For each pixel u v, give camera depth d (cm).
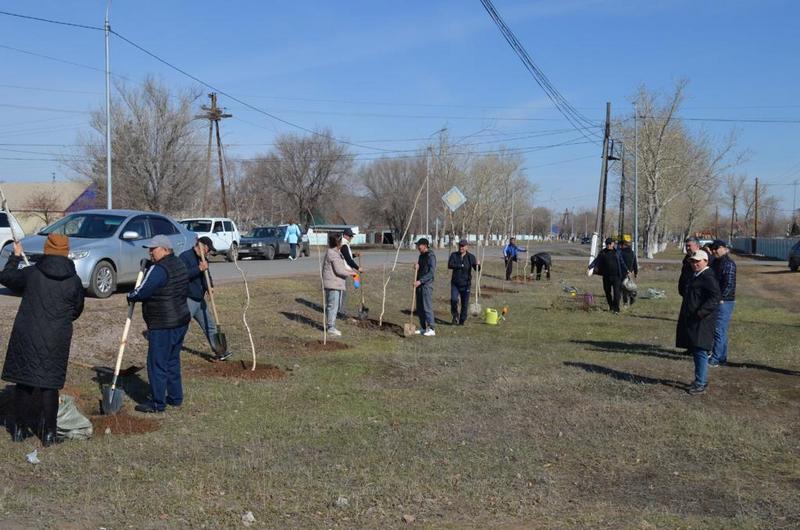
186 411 786
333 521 512
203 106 4425
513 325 1630
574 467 657
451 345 1311
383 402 866
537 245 9762
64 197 5909
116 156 4031
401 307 1894
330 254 1312
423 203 6881
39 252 1301
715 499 583
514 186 5881
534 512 541
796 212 11638
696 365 953
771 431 783
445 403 871
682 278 1208
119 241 1391
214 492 553
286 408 820
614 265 1898
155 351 763
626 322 1711
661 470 655
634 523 520
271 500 543
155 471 590
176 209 4284
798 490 606
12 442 642
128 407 791
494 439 731
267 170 6669
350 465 632
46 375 627
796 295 2600
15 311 1129
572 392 942
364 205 7625
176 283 766
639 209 6619
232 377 956
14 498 518
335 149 6575
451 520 521
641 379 1034
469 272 1614
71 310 645
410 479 598
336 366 1072
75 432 656
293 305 1574
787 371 1119
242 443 687
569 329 1573
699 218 8581
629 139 5925
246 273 2209
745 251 8444
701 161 6172
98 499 529
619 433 766
